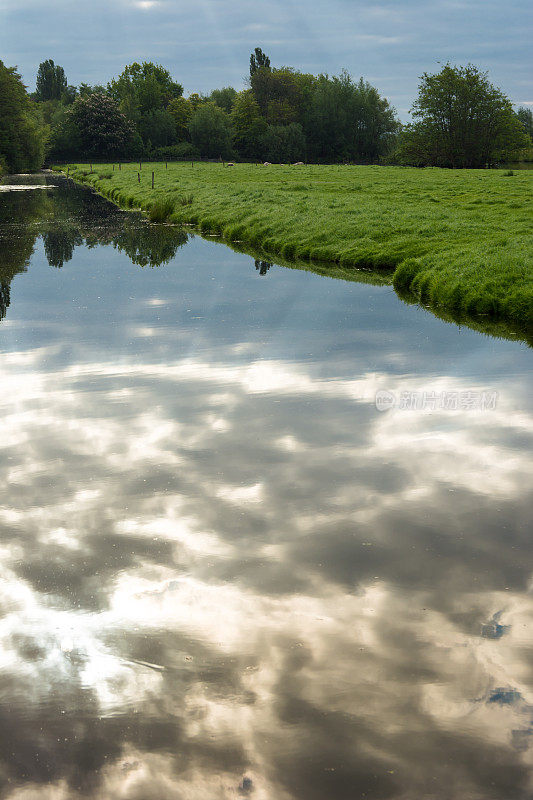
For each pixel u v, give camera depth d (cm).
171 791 288
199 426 727
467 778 291
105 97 12912
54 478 598
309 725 320
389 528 507
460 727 317
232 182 5156
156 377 917
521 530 503
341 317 1301
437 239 2075
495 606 409
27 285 1719
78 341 1137
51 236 2770
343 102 12962
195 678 352
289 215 2744
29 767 301
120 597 422
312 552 473
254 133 13138
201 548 480
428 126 8350
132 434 704
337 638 380
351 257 2014
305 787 289
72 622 398
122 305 1450
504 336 1134
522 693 337
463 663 358
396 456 643
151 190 4697
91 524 514
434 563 457
